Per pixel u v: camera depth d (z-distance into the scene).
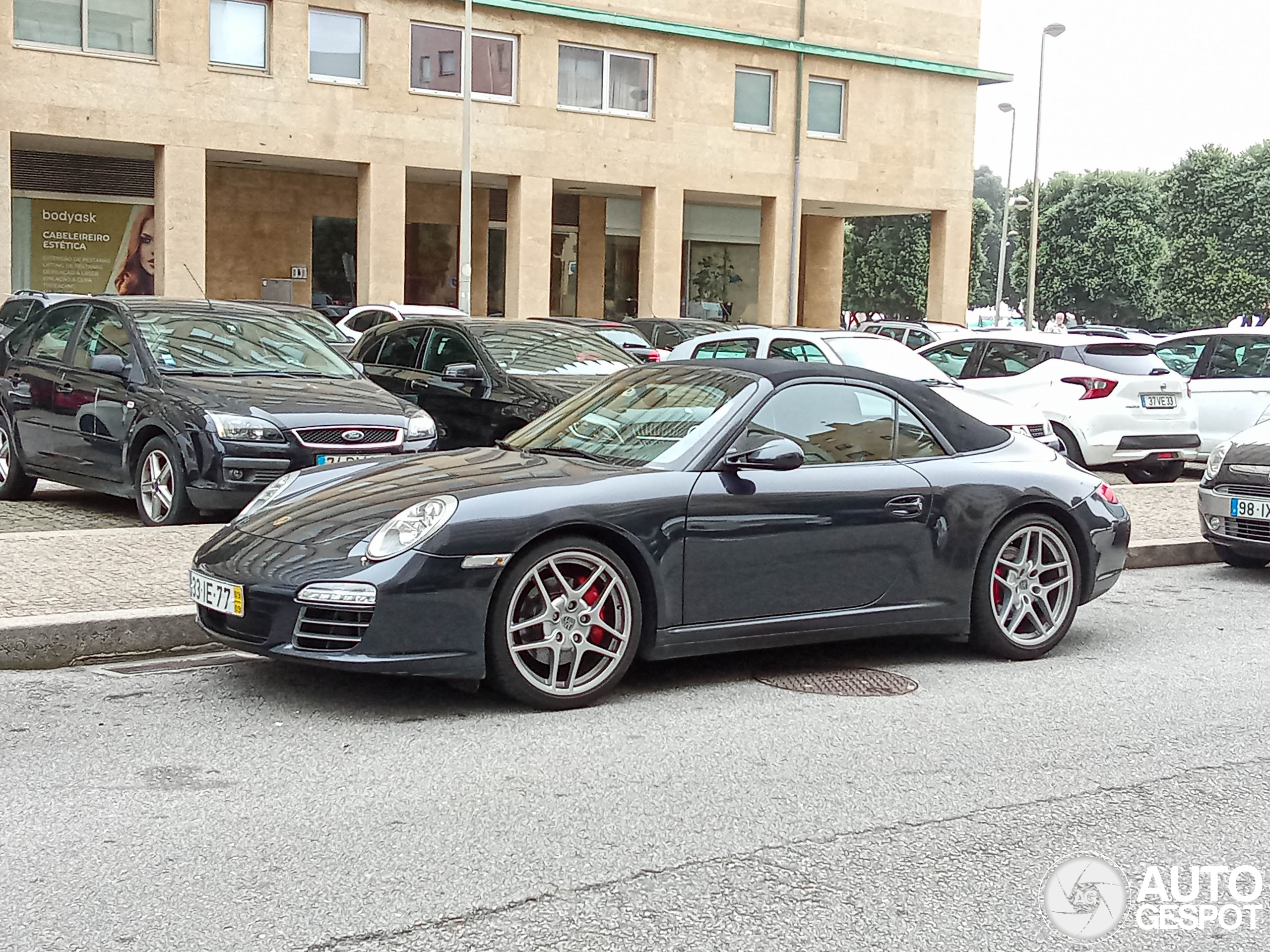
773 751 5.25
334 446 9.25
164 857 4.02
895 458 6.59
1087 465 13.53
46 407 10.51
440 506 5.56
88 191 29.88
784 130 33.91
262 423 9.05
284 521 5.89
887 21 34.84
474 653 5.50
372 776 4.82
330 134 28.62
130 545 8.19
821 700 6.03
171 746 5.11
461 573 5.44
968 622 6.68
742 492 6.02
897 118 35.31
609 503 5.74
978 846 4.29
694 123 32.69
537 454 6.38
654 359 15.23
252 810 4.44
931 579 6.54
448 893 3.81
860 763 5.13
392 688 6.01
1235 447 9.60
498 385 11.83
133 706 5.62
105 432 9.84
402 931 3.55
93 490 10.12
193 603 6.68
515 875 3.95
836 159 34.62
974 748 5.35
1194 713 5.95
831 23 34.09
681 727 5.55
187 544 8.27
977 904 3.84
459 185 35.59
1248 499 9.27
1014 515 6.83
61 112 25.97
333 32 28.72
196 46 27.08
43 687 5.87
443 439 12.18
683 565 5.89
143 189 30.45
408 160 29.50
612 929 3.60
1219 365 14.84
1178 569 9.91
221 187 32.69
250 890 3.79
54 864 3.94
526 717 5.62
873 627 6.42
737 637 6.07
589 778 4.87
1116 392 13.45
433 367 12.66
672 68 32.34
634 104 32.25
